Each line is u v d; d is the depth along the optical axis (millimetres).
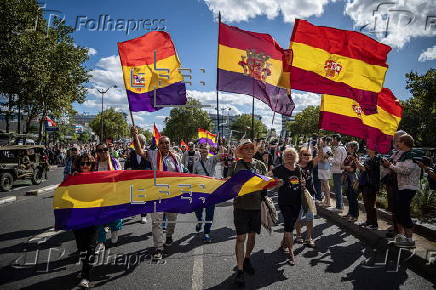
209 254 4434
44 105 23578
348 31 4684
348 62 4781
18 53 17094
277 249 4691
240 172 3795
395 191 4461
